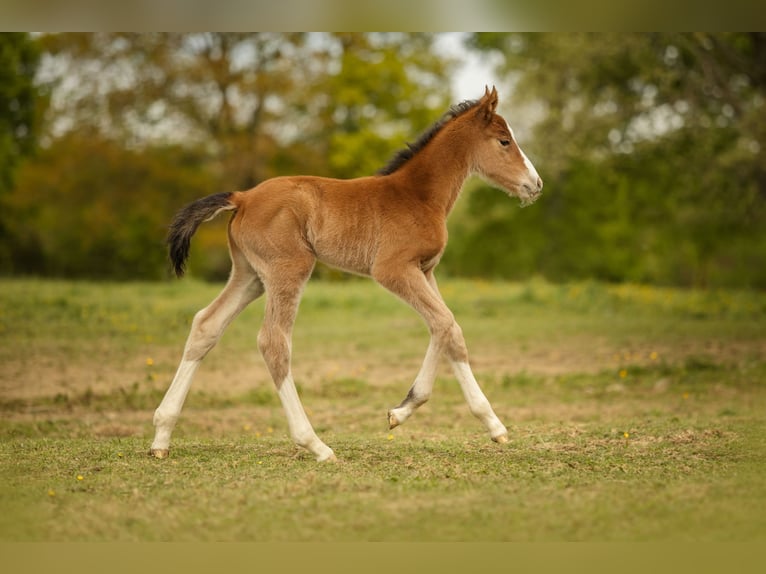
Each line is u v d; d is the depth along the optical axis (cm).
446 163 984
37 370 1595
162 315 2189
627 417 1268
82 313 2123
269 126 4175
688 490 791
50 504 765
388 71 4203
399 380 1627
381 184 961
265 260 922
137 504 761
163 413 945
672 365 1689
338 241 938
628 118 3284
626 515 726
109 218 4056
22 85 3488
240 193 952
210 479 841
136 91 4044
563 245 4722
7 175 3531
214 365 1733
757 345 1909
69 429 1198
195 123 4131
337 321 2302
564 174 4450
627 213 4516
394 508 741
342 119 4378
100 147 4000
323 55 4234
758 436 1038
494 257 4894
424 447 991
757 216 3544
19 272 3981
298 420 915
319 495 779
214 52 4103
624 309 2502
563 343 1973
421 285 935
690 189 3522
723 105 3198
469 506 746
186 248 923
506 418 1284
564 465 890
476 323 2245
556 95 3425
